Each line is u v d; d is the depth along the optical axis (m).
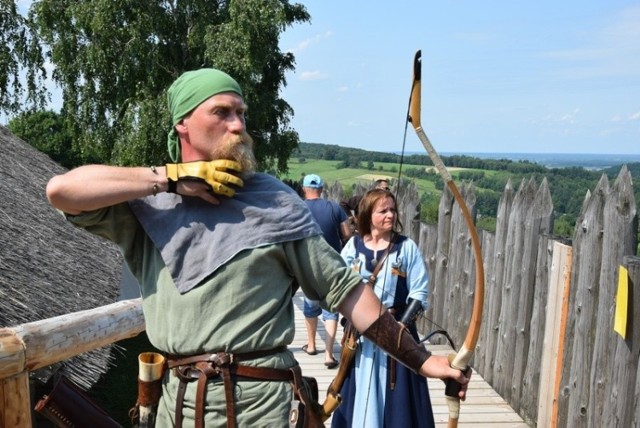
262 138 24.80
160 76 23.22
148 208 1.70
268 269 1.62
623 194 3.32
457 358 1.74
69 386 2.17
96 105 23.33
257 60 21.66
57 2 22.64
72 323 2.49
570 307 3.78
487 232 5.31
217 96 1.65
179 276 1.63
